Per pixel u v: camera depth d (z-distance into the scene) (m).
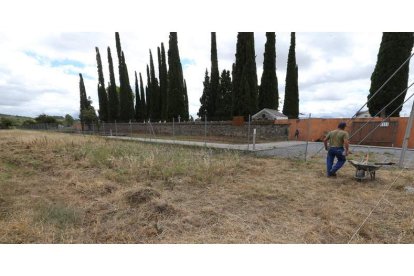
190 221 3.81
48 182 6.17
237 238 3.32
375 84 15.50
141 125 29.22
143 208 4.30
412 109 7.54
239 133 19.45
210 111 31.73
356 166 6.09
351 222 3.75
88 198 4.95
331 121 16.72
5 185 5.70
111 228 3.63
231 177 6.52
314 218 3.94
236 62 22.78
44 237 3.31
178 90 28.94
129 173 6.84
